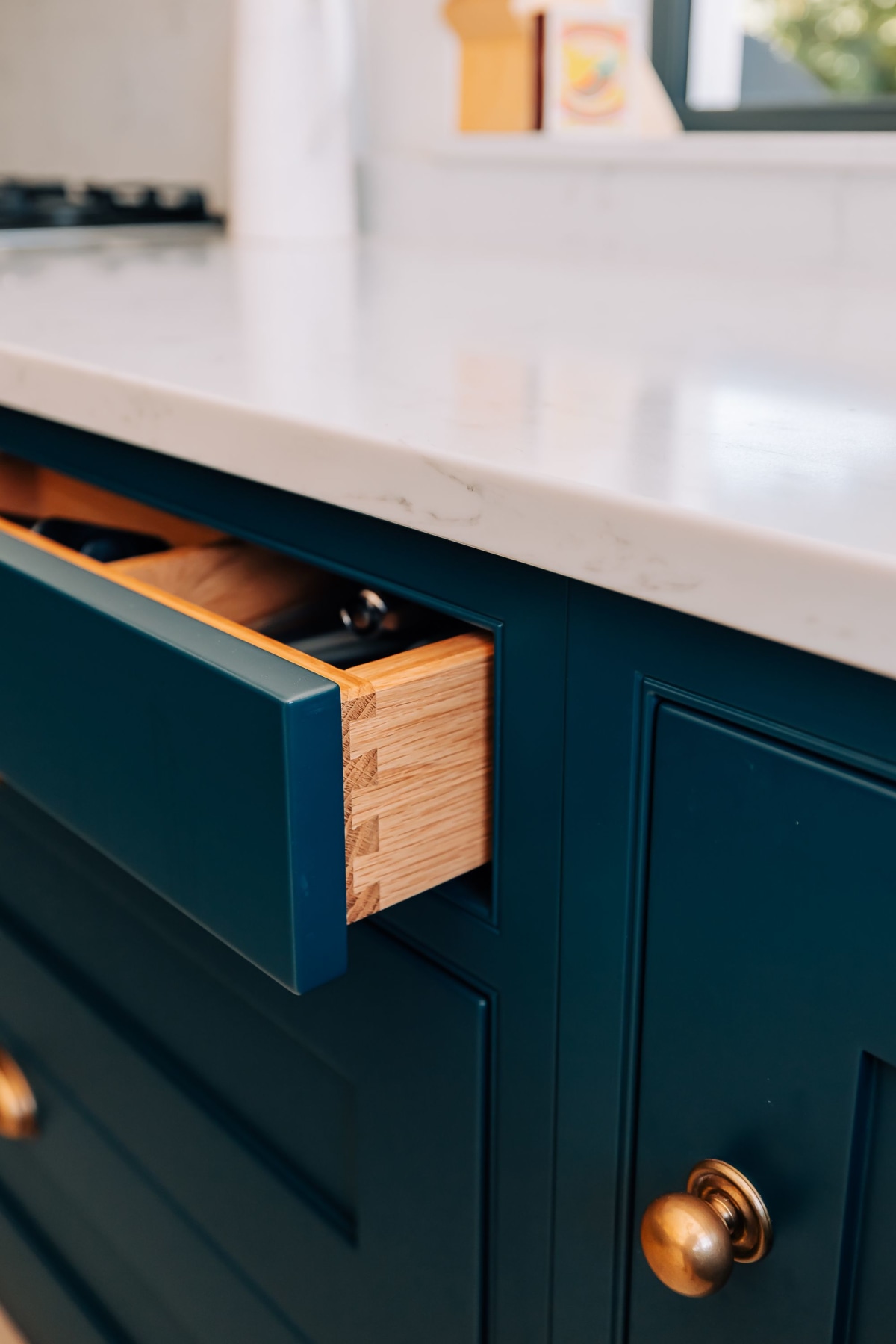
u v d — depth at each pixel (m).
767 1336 0.41
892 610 0.27
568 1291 0.48
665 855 0.38
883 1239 0.36
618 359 0.57
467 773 0.43
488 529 0.37
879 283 0.91
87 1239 0.85
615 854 0.40
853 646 0.28
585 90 1.09
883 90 6.14
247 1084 0.61
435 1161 0.51
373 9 1.24
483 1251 0.51
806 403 0.46
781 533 0.29
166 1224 0.73
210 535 0.65
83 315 0.70
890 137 0.88
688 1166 0.41
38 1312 0.97
